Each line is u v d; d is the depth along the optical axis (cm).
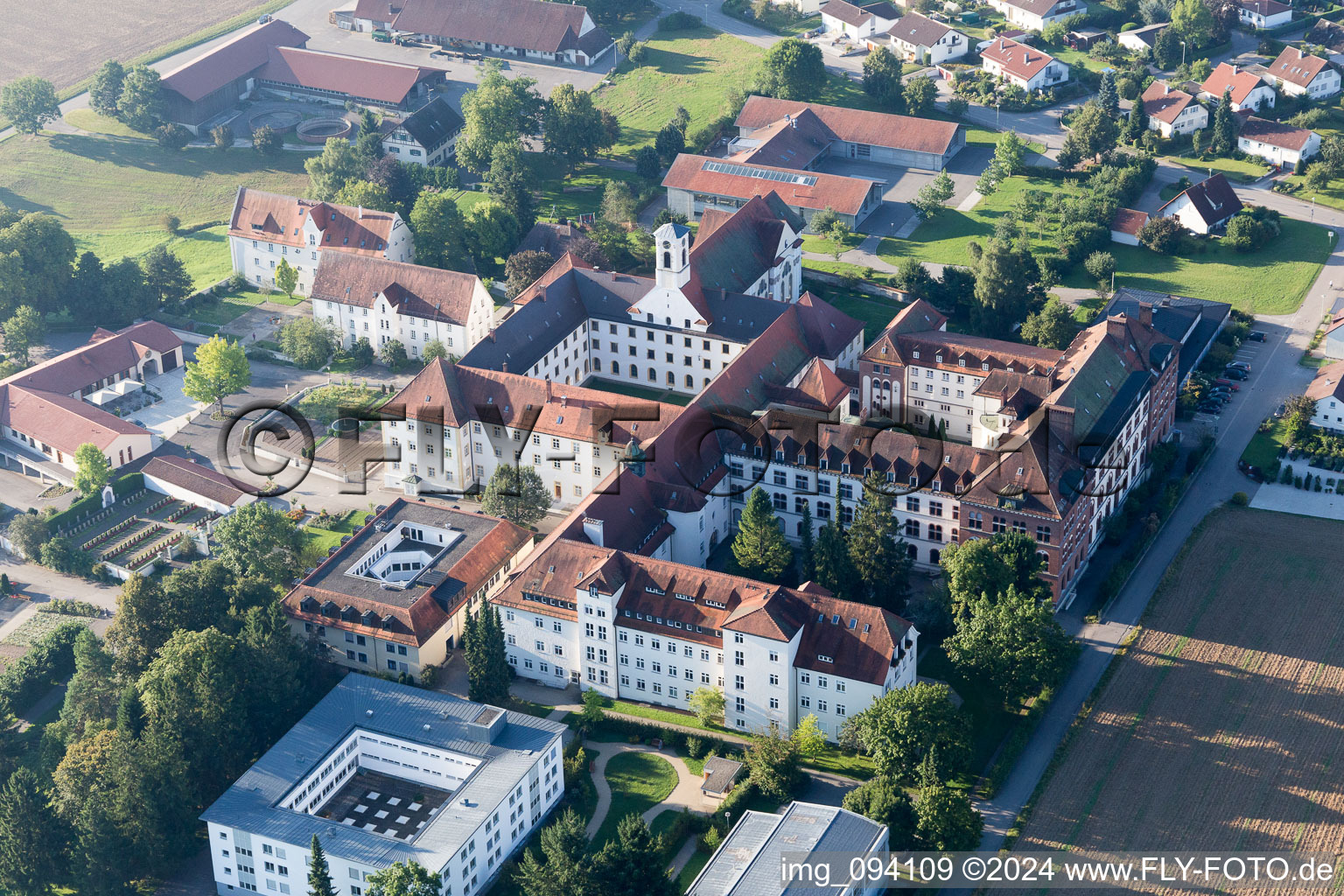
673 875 19338
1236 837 19600
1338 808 19962
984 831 19850
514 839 19888
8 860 19575
